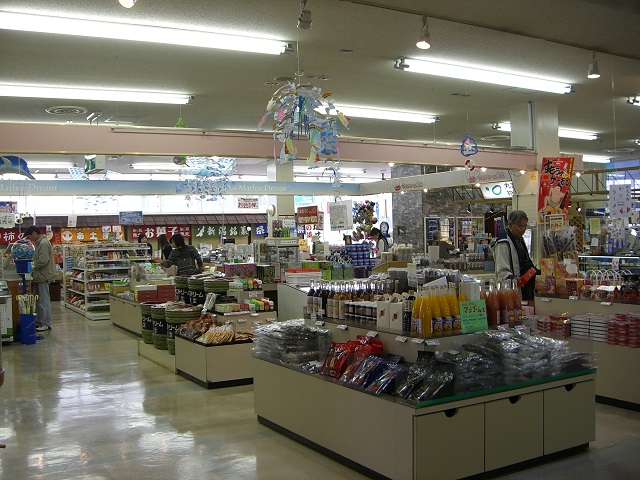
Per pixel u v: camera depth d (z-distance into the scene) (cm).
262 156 908
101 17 629
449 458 365
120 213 1841
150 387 661
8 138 750
